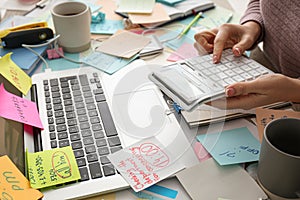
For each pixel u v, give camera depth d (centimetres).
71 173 59
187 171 59
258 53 95
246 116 70
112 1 111
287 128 56
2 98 69
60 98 75
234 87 70
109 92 76
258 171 57
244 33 90
